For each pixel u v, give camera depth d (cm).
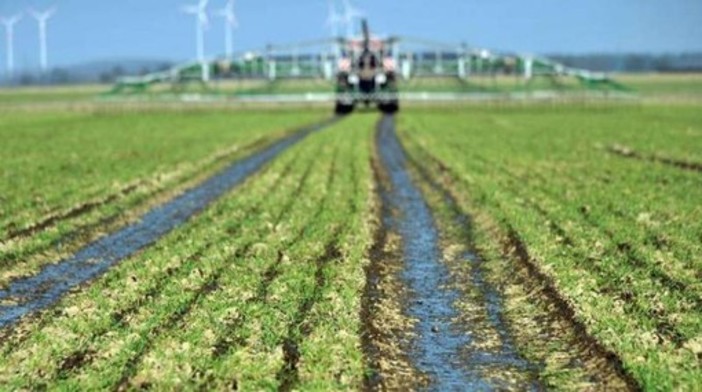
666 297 3412
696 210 5262
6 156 8856
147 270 3962
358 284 3719
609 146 9519
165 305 3366
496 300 3703
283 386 2642
